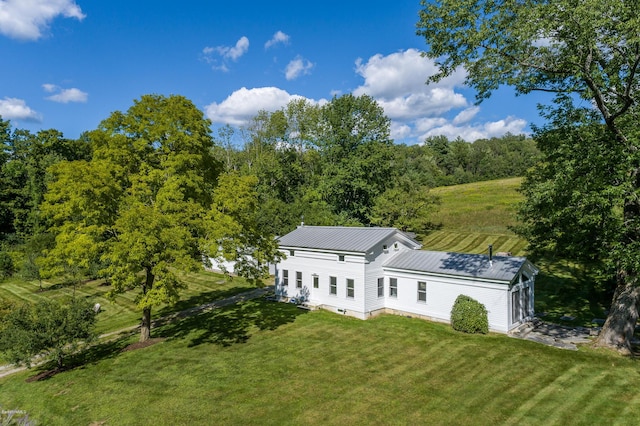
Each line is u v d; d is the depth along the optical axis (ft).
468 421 38.99
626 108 47.73
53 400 47.03
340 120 156.87
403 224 143.33
